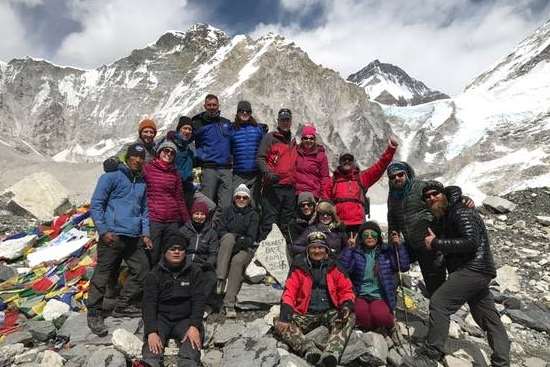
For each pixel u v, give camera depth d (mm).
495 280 5355
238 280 3758
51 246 5031
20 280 4336
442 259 3539
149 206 3707
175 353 3135
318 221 3934
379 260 3566
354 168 4266
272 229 4250
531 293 5230
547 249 6465
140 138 4051
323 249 3309
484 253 3240
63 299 3809
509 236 6953
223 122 4559
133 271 3590
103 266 3447
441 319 3217
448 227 3326
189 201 4262
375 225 3580
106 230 3410
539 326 4320
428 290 3715
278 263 4090
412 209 3584
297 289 3367
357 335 3293
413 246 3631
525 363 3668
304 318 3314
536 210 7895
